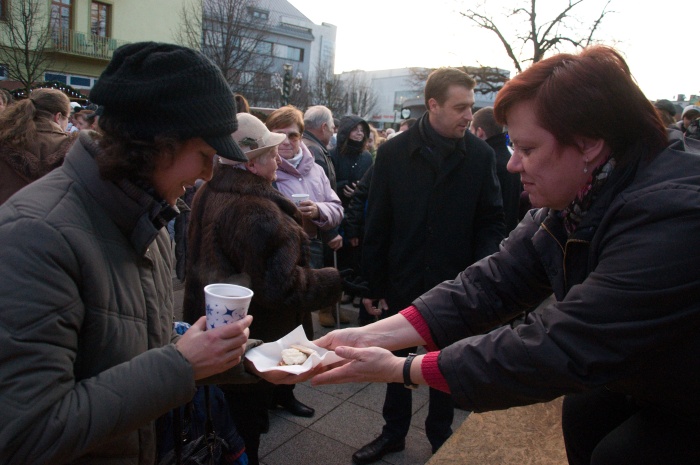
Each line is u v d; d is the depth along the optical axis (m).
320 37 57.06
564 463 2.14
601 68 1.17
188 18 24.08
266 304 2.20
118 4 23.45
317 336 4.41
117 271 1.08
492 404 1.27
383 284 2.88
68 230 0.98
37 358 0.90
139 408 1.00
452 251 2.67
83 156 1.09
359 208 4.39
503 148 3.90
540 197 1.31
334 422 3.09
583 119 1.16
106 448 1.10
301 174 3.64
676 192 1.06
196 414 1.70
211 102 1.07
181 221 4.29
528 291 1.63
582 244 1.28
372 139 8.19
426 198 2.65
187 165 1.12
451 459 2.17
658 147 1.19
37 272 0.92
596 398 1.57
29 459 0.89
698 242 1.02
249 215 2.12
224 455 1.78
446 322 1.67
